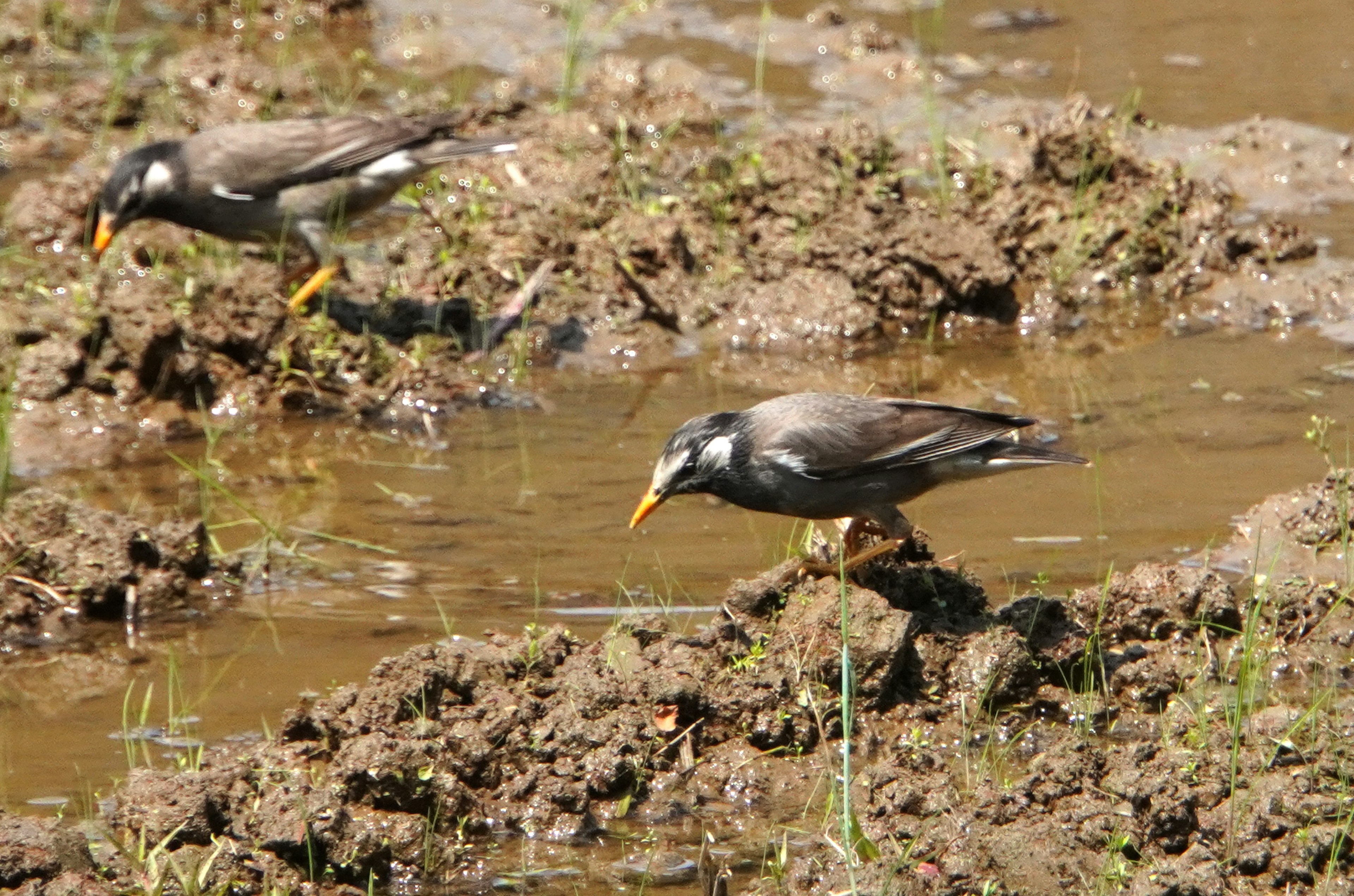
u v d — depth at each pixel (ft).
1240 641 35.32
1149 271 55.31
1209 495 41.83
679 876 28.58
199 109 66.49
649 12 75.66
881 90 68.18
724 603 34.78
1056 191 57.21
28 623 37.22
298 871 28.07
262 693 34.04
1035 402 47.85
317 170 51.08
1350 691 33.88
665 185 59.88
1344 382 48.34
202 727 32.78
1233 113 65.00
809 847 28.50
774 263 54.39
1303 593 36.04
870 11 75.97
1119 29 73.82
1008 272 53.36
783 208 56.70
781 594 34.55
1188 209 56.29
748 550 39.99
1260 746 30.89
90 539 38.40
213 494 43.14
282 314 48.73
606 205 57.47
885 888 26.45
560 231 55.06
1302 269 54.75
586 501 42.68
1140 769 29.19
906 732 32.78
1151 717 33.45
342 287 53.42
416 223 57.62
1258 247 55.72
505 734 31.04
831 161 58.13
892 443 34.88
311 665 35.12
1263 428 45.60
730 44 72.79
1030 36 73.26
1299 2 76.18
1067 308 54.03
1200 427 45.85
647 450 45.52
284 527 41.42
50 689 34.58
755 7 76.02
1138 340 51.98
